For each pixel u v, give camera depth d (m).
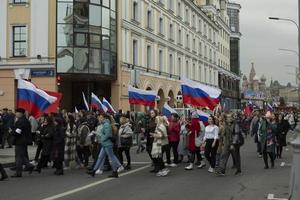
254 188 12.96
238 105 103.06
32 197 11.30
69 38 34.25
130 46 41.78
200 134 17.58
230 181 14.34
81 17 34.56
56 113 16.70
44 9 34.31
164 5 52.19
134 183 13.79
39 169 16.31
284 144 22.69
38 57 34.06
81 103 37.94
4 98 34.50
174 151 18.83
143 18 45.44
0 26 34.84
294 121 45.59
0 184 13.52
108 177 15.07
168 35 53.69
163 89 51.28
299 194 8.55
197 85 20.34
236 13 107.44
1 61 34.66
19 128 15.19
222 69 88.75
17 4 34.69
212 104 20.23
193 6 64.69
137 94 26.42
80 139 17.58
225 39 94.50
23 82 16.61
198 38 69.44
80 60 34.38
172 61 55.38
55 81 34.00
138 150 24.80
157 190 12.47
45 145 15.95
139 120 25.38
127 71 40.47
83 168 17.56
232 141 15.91
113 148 15.72
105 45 36.28
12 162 18.28
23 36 34.66
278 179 14.84
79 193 11.94
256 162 20.44
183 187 13.04
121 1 39.56
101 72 35.53
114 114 23.66
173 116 18.72
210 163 16.73
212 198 11.29
